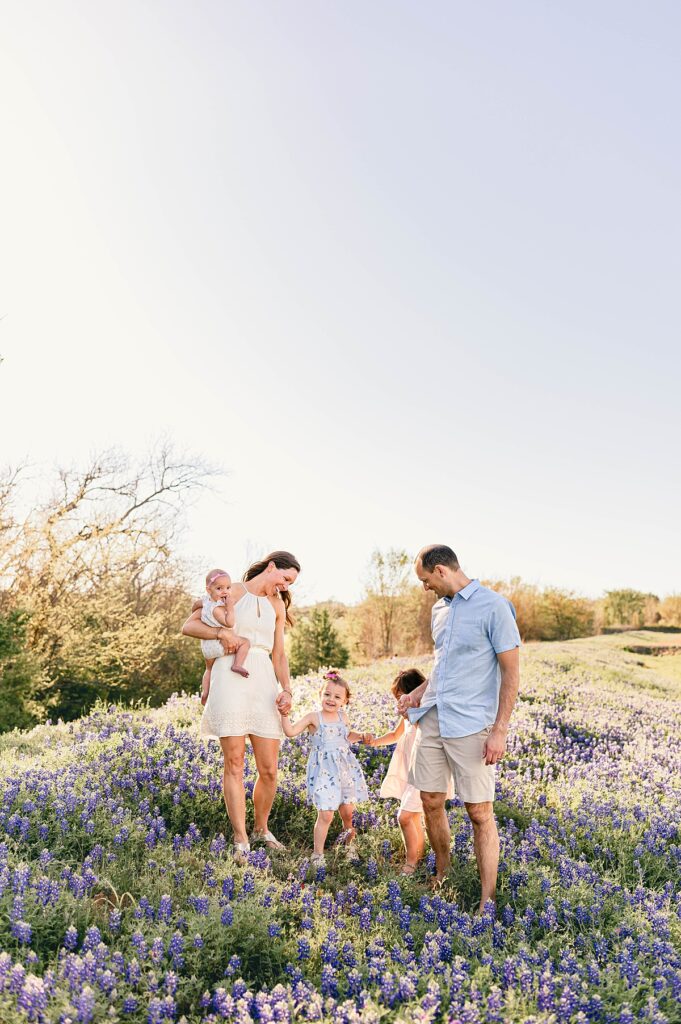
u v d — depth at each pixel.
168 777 6.61
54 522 24.83
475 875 5.45
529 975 3.88
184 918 4.26
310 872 5.28
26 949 3.78
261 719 5.70
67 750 7.60
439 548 5.40
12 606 22.98
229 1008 3.51
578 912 4.81
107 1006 3.45
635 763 9.43
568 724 11.34
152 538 26.66
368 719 8.98
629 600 46.62
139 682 26.23
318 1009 3.47
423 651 38.59
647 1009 3.75
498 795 7.16
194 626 5.75
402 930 4.49
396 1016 3.54
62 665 24.14
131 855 5.14
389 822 6.38
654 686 20.62
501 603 5.16
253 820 6.23
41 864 4.70
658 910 4.97
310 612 30.14
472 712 5.10
